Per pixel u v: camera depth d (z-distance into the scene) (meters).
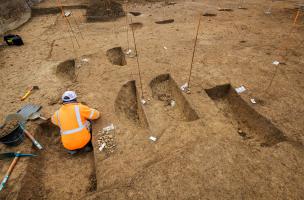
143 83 4.45
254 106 3.65
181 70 4.81
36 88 4.45
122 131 3.35
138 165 2.80
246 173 2.58
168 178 2.57
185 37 6.49
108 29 7.46
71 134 3.03
